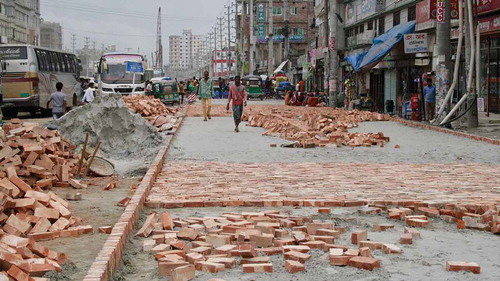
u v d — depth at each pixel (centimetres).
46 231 705
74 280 541
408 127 2352
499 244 648
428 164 1322
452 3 2325
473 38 2133
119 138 1659
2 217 687
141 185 954
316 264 567
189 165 1305
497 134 1933
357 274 537
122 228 652
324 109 3556
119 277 538
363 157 1454
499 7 2439
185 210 836
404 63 3500
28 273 515
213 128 2348
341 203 857
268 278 527
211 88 2812
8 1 8988
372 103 3381
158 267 550
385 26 4022
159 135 1691
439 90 2306
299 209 837
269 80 6556
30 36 10488
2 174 873
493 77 2758
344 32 5138
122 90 4244
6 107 3109
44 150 1134
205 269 546
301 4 9662
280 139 1895
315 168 1257
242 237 626
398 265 565
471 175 1150
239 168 1257
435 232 703
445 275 534
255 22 10031
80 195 978
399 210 791
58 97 2223
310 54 6244
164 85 4697
